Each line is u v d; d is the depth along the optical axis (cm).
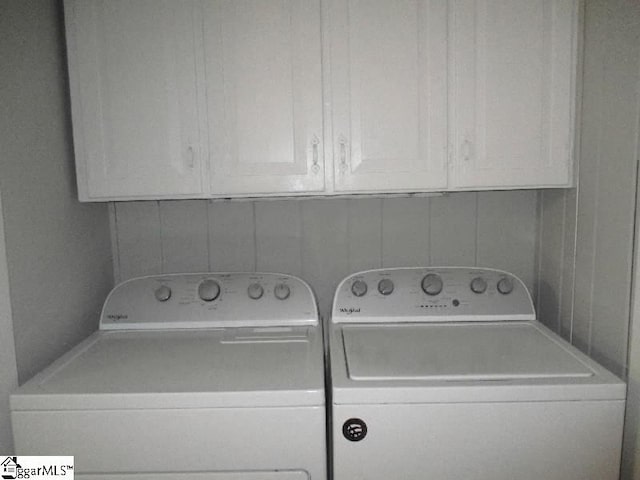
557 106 132
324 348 140
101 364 116
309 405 100
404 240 171
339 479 101
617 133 115
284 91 132
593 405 99
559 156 134
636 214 108
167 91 132
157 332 142
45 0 129
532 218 170
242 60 131
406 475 100
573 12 129
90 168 135
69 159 140
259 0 130
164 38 131
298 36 131
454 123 133
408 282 150
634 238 108
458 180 134
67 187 138
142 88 132
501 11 130
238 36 131
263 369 111
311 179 135
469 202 170
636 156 107
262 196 139
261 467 101
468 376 103
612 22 116
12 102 113
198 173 134
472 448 100
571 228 140
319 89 132
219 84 132
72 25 130
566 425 99
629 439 110
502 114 132
